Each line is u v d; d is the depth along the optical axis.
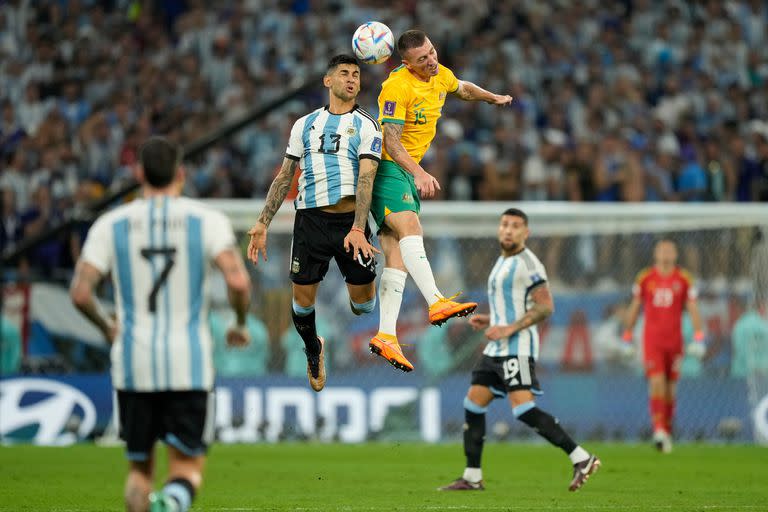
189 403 17.61
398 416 49.16
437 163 62.50
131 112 67.12
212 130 65.56
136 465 18.09
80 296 17.45
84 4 74.81
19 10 73.25
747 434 49.84
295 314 26.39
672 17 80.69
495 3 78.69
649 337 44.56
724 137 69.38
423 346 49.44
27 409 47.56
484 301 50.97
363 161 24.25
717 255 51.31
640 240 51.62
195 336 17.58
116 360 17.55
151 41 73.69
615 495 29.39
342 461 40.38
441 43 74.62
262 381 48.91
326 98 68.75
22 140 63.12
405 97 24.78
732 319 50.75
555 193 62.88
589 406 49.62
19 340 47.72
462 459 41.31
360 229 23.58
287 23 74.94
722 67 79.31
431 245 51.34
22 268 50.19
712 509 26.16
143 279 17.50
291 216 50.50
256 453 43.59
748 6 84.00
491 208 51.12
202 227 17.61
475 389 30.89
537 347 30.78
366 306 26.66
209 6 75.81
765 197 64.75
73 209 58.34
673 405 45.09
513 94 71.06
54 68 70.00
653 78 75.94
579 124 71.56
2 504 27.16
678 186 65.50
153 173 17.75
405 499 28.38
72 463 38.62
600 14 80.50
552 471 36.72
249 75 69.69
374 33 24.91
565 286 51.03
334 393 49.09
